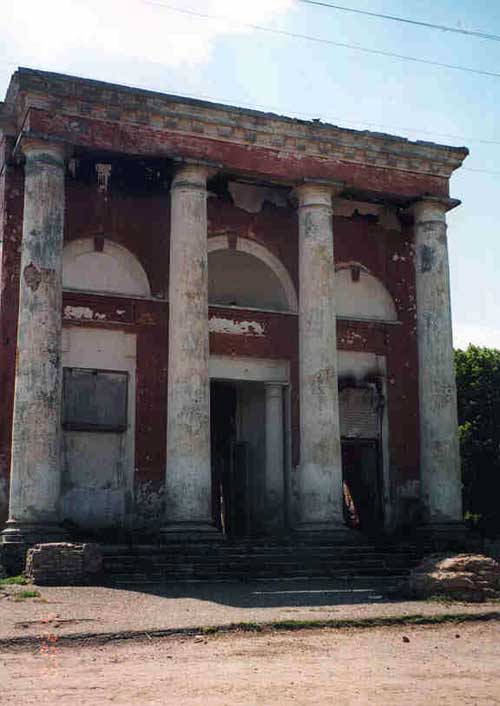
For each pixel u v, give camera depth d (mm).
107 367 22453
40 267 19594
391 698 7957
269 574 17953
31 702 7582
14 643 10445
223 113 22422
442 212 25109
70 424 21766
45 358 19203
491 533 33281
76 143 20703
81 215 22797
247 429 25875
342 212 26328
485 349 37219
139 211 23469
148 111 21625
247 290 26469
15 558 17594
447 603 14805
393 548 21016
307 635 11656
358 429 25359
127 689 8180
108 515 21844
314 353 22297
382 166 24531
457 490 23500
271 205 25312
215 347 23906
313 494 21516
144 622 11930
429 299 24469
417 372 26312
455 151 25344
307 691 8180
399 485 25438
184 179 21781
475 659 10180
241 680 8656
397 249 26828
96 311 22531
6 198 21828
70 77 20797
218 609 13414
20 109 21141
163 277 23344
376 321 26016
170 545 18953
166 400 22828
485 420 35812
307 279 22812
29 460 18672
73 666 9320
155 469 22438
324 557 19328
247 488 25234
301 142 23438
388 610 13648
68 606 13312
